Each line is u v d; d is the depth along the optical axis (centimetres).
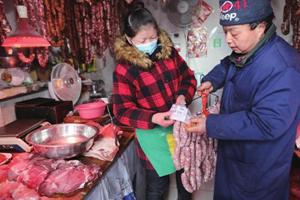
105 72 282
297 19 216
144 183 192
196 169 152
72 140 156
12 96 175
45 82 208
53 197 109
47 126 161
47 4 167
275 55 107
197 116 143
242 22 103
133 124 150
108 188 138
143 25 141
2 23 147
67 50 220
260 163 122
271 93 104
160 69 154
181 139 144
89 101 223
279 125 103
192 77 174
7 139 147
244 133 109
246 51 114
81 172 121
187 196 193
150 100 154
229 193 140
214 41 248
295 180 166
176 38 255
